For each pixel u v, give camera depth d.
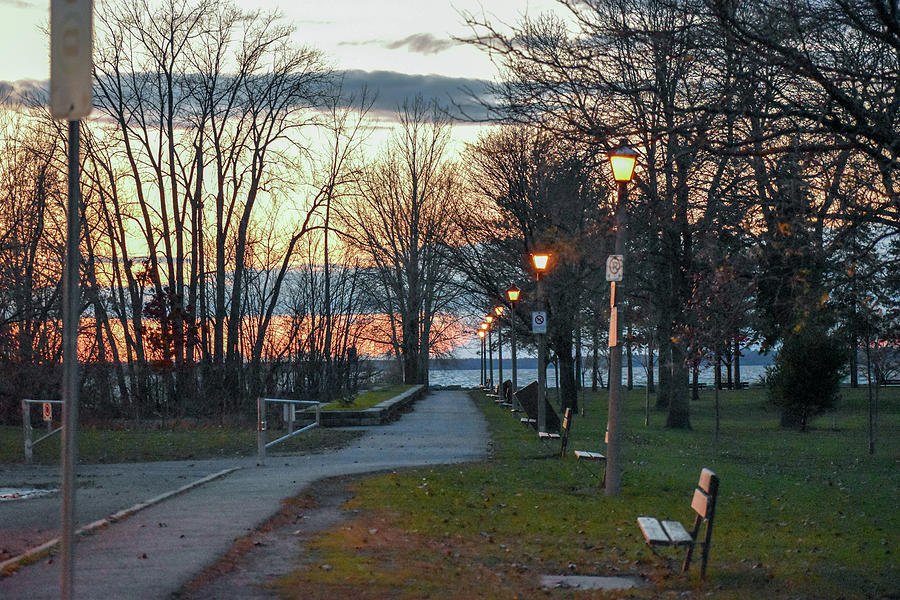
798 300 9.38
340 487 15.22
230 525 10.62
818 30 9.32
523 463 19.39
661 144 12.67
